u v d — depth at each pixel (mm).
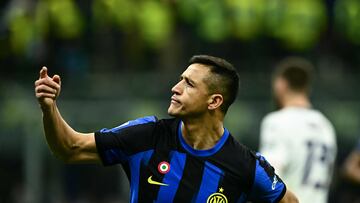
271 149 18844
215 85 13641
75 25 32062
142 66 32844
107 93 29688
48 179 29844
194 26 32688
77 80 30297
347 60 34156
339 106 30000
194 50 32844
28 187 29703
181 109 13555
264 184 13758
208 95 13625
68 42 32719
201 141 13648
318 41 33688
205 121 13664
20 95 30406
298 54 33438
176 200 13453
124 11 31625
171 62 32750
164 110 29516
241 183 13648
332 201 31656
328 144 19188
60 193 29922
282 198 13992
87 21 32719
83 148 13484
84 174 30188
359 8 32500
